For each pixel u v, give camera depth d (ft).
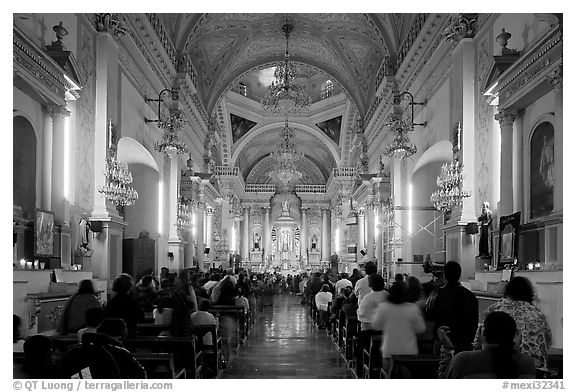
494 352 13.14
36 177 33.71
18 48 28.78
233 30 81.10
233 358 34.78
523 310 16.01
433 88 54.19
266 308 77.97
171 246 65.05
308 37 84.79
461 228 41.86
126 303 22.52
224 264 117.70
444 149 55.16
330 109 118.52
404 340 20.45
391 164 71.87
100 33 42.45
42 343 14.47
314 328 52.34
